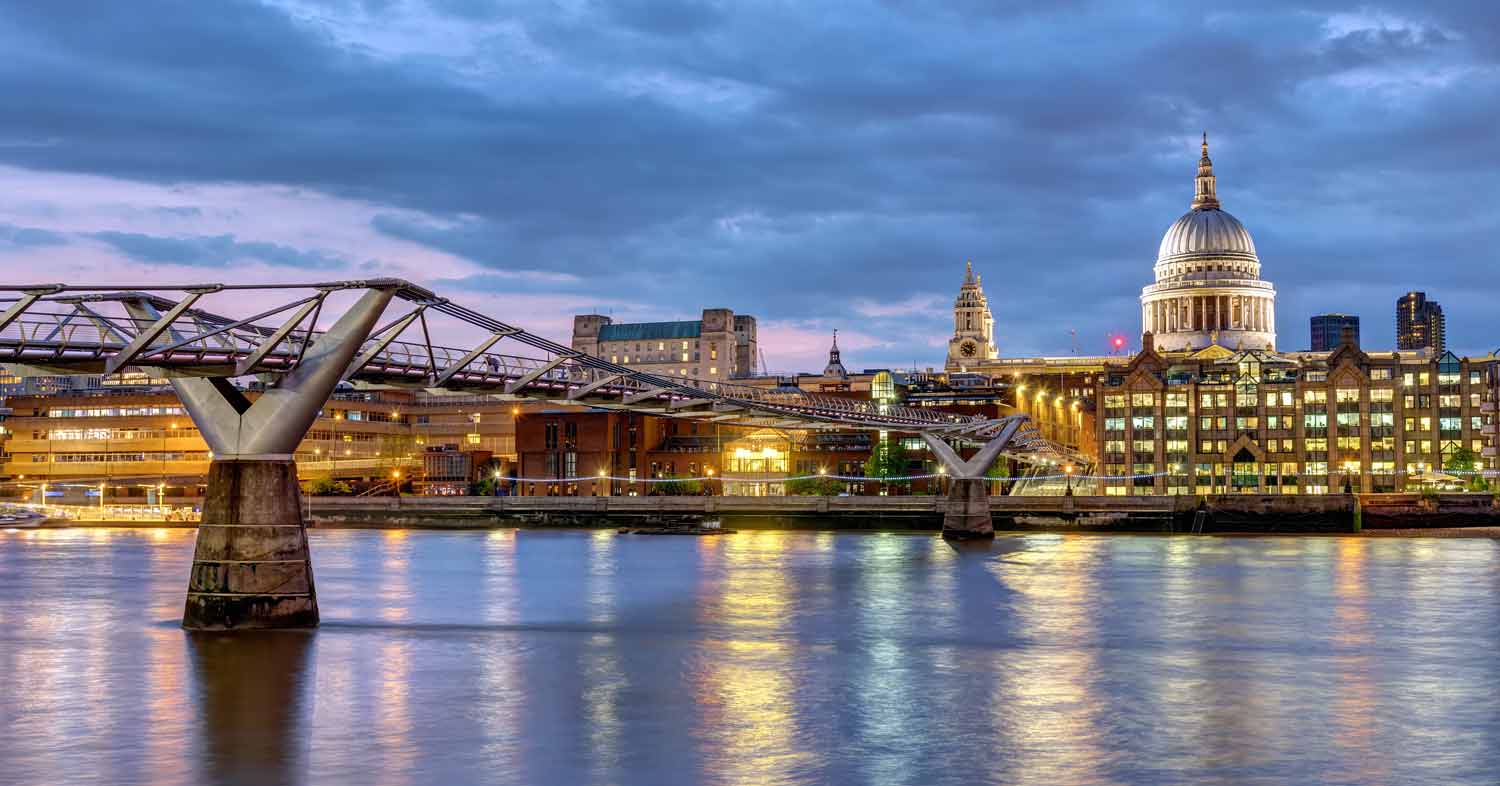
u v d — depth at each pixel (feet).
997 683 216.54
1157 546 510.17
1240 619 291.79
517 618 293.64
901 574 397.60
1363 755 170.60
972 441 576.61
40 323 225.56
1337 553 473.26
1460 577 381.40
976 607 314.14
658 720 188.85
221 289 232.32
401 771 161.89
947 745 175.01
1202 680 219.20
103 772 161.58
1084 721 189.06
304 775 160.15
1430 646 254.06
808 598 334.03
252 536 248.93
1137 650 250.16
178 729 182.29
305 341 246.47
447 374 287.69
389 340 260.01
